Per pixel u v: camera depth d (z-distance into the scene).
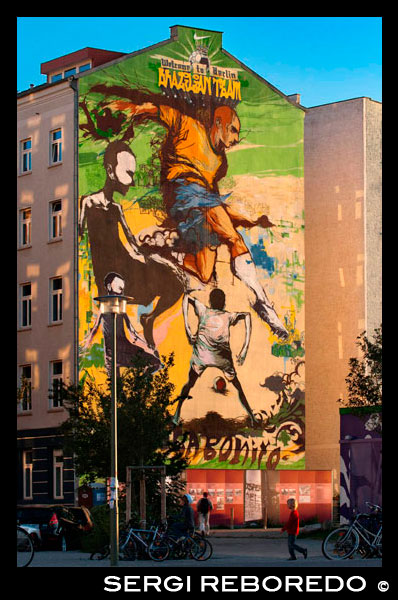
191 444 59.38
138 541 34.25
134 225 58.50
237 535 53.47
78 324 56.38
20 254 60.25
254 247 63.19
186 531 34.59
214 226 61.56
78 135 57.47
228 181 62.59
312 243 69.38
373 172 68.50
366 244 67.62
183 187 60.50
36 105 59.91
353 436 48.44
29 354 59.00
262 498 61.53
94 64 64.19
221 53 63.09
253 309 62.66
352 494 48.16
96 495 49.69
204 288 60.72
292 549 34.09
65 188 57.81
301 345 64.44
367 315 67.31
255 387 62.25
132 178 58.75
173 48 61.12
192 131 61.31
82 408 42.31
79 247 56.88
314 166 69.69
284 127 65.25
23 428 58.62
